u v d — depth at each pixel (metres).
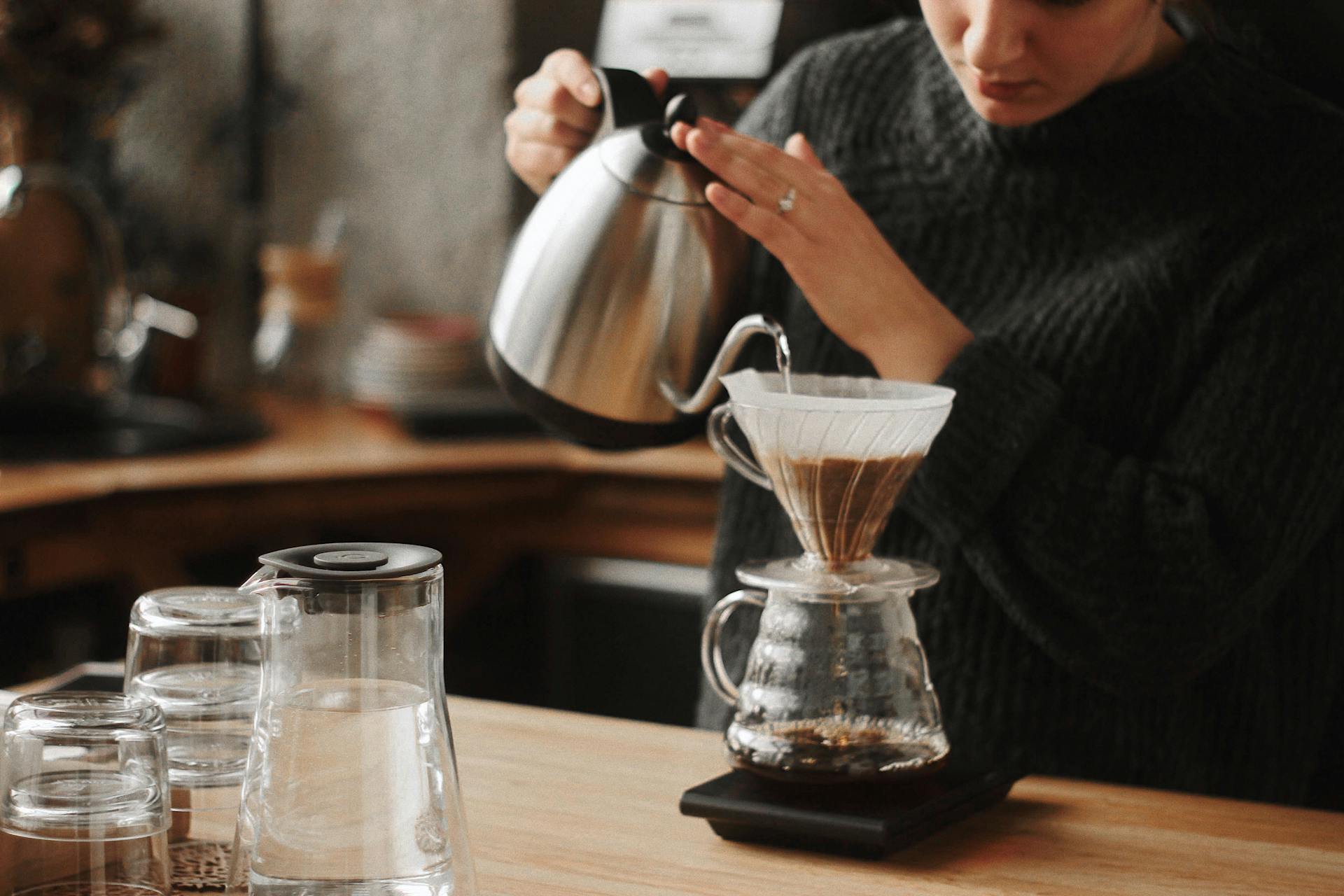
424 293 2.81
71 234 2.41
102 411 2.38
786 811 0.81
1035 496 1.01
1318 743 1.22
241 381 2.85
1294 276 1.06
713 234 1.04
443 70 2.73
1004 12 0.96
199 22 2.83
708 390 0.96
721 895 0.75
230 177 2.86
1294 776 1.19
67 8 2.37
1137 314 1.11
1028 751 1.13
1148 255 1.12
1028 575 1.05
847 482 0.80
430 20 2.72
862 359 1.22
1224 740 1.16
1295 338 1.03
